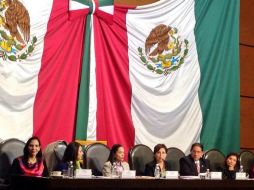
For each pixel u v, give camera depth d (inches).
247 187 192.4
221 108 293.9
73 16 243.6
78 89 244.4
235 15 302.7
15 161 193.9
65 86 239.6
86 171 172.4
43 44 233.8
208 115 289.1
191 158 226.2
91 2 249.1
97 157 215.8
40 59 232.2
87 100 245.3
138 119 262.8
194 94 284.8
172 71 277.6
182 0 284.0
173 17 280.5
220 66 295.3
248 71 317.4
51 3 237.5
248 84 316.5
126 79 259.8
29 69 228.2
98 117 248.8
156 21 274.1
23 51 227.3
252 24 321.1
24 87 225.9
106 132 251.4
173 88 277.3
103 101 251.6
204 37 291.1
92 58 248.8
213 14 295.0
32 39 230.4
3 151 200.4
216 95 292.5
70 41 243.0
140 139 262.4
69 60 241.9
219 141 292.4
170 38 278.8
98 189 157.8
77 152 195.9
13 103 221.8
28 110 226.1
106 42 255.1
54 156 213.0
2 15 222.2
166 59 276.4
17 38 225.9
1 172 198.2
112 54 256.4
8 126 219.1
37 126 228.1
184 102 279.9
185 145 278.4
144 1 275.0
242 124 311.9
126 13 263.1
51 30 236.7
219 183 184.9
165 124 272.1
